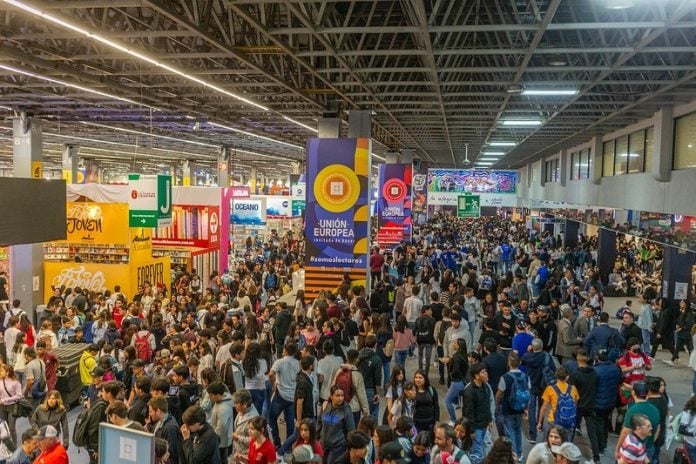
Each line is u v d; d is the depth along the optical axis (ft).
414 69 39.60
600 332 30.53
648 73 43.80
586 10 31.60
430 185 130.52
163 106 60.13
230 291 52.65
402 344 32.35
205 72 41.70
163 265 60.59
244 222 80.84
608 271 72.90
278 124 79.66
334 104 57.82
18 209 18.71
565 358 32.24
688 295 47.55
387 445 15.17
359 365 25.07
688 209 44.24
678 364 41.19
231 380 24.22
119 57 39.78
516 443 23.47
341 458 18.11
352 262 47.03
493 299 40.50
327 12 31.63
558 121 65.00
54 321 36.24
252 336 27.99
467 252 76.84
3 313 40.14
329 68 40.88
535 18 27.94
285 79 44.86
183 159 163.73
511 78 46.26
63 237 20.84
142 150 131.03
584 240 90.33
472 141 98.99
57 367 30.12
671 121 49.60
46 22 33.91
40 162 66.28
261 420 17.61
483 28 28.53
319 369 24.98
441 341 32.22
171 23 36.27
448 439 16.28
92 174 162.30
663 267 49.88
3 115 71.72
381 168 77.46
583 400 23.89
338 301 38.19
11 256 55.26
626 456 18.28
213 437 17.57
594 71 41.16
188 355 27.48
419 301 38.52
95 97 58.49
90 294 48.96
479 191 129.18
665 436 21.75
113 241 55.01
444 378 35.27
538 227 128.47
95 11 32.45
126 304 41.52
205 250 65.98
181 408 21.79
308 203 47.37
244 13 27.78
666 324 42.14
